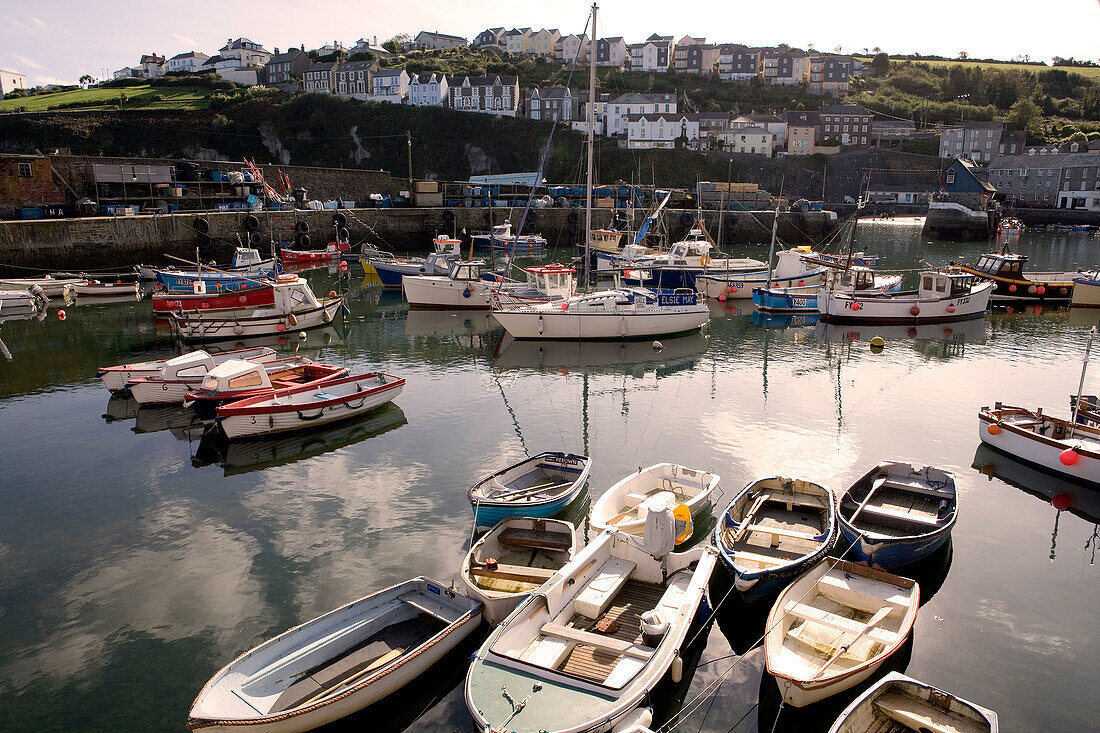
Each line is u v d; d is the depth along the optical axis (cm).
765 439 1844
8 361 2694
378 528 1369
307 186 6669
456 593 995
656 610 980
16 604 1119
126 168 5156
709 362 2708
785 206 7856
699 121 10781
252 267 4425
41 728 863
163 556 1266
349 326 3419
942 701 780
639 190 7394
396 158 9962
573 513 1427
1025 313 3719
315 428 1925
